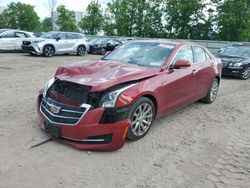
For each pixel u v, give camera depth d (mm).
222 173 4258
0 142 4707
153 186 3814
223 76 13586
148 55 5922
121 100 4539
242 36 44031
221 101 8375
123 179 3926
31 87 8836
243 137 5664
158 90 5266
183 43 6492
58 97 4750
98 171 4070
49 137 4945
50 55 18969
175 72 5789
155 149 4844
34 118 5840
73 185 3723
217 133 5770
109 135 4504
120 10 53094
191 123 6230
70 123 4520
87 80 4609
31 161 4195
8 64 14031
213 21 48125
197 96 6965
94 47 24078
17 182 3705
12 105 6730
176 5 49344
